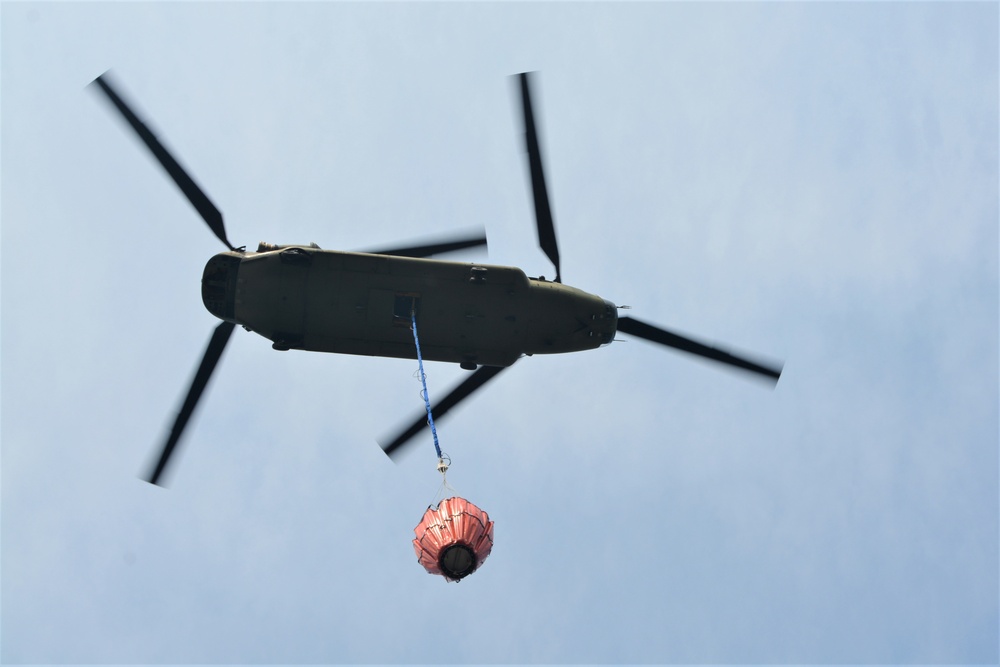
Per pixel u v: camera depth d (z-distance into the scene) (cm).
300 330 4488
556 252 4675
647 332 4819
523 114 4484
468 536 3516
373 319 4447
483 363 4622
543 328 4547
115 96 4547
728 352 4756
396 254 4606
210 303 4506
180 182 4628
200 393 4644
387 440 4762
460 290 4469
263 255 4475
